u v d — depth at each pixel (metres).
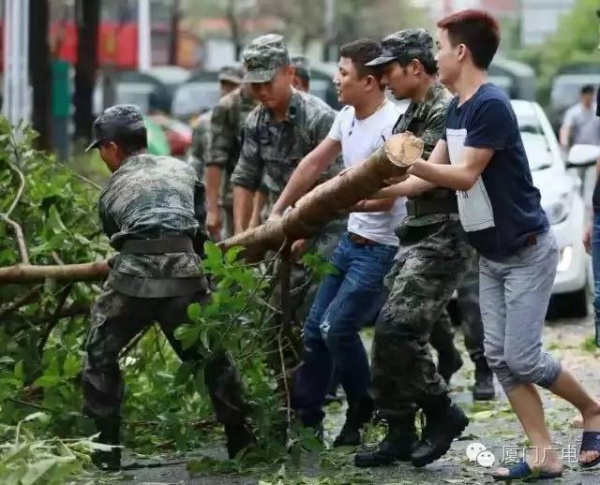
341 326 11.98
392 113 11.95
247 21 93.06
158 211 11.19
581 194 23.19
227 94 18.56
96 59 47.91
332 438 12.97
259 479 11.15
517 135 10.45
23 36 30.33
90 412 11.30
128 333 11.32
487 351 10.84
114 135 11.47
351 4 89.56
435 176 10.27
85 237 13.23
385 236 11.94
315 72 60.66
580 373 16.33
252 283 11.15
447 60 10.51
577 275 20.36
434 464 11.54
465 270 11.17
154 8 103.88
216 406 11.48
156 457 12.09
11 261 12.50
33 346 12.34
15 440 9.77
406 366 11.12
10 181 13.05
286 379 11.66
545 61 97.56
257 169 13.54
